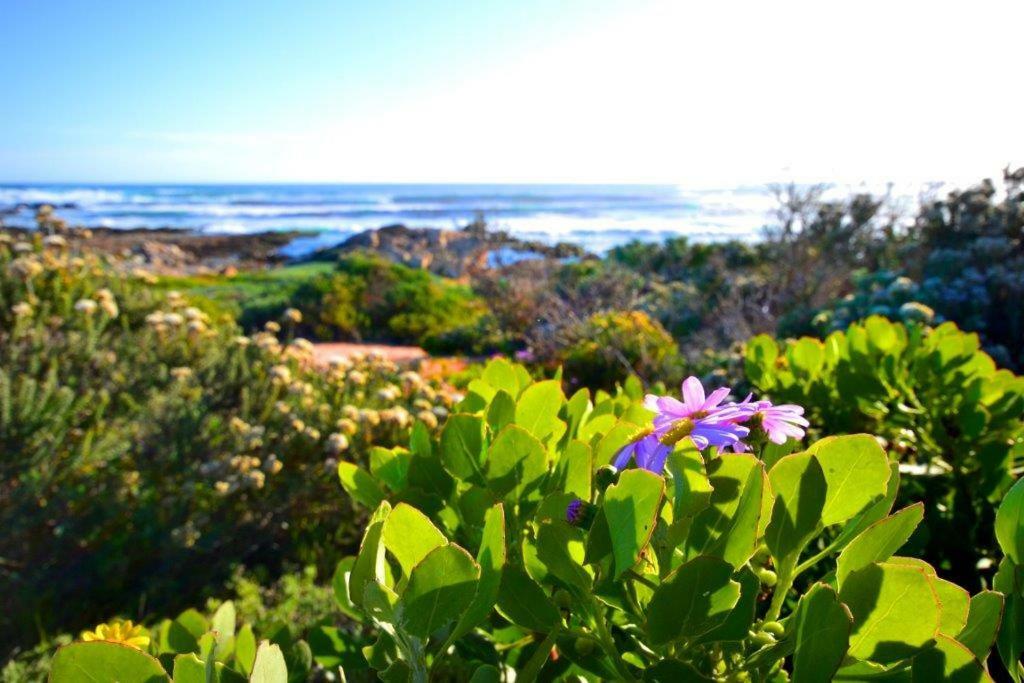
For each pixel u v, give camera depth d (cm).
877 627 74
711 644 87
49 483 317
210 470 354
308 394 427
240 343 451
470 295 1505
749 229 4572
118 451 344
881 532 83
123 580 327
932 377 197
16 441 314
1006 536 86
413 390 463
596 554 83
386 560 104
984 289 692
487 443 115
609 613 99
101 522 324
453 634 79
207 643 107
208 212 7225
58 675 71
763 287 1130
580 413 134
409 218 6331
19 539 307
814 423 232
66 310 445
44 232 562
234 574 345
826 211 1182
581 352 798
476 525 107
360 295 1398
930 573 82
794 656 74
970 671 74
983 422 185
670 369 719
